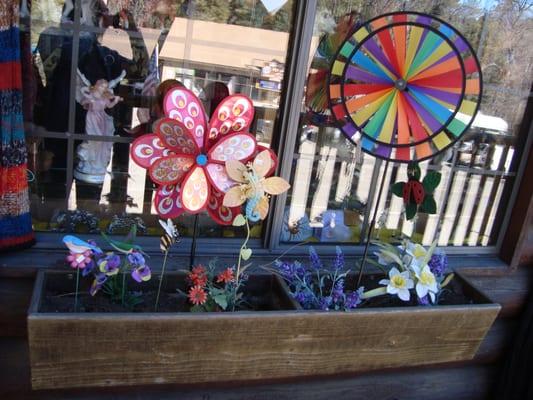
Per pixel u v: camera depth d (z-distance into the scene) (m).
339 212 1.58
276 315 1.07
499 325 1.73
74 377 1.01
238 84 1.45
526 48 1.61
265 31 1.40
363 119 1.19
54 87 1.29
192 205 1.07
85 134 1.34
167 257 1.32
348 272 1.29
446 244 1.70
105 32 1.34
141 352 1.02
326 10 1.42
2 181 1.12
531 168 1.60
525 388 1.72
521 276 1.72
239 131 1.09
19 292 1.21
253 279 1.26
